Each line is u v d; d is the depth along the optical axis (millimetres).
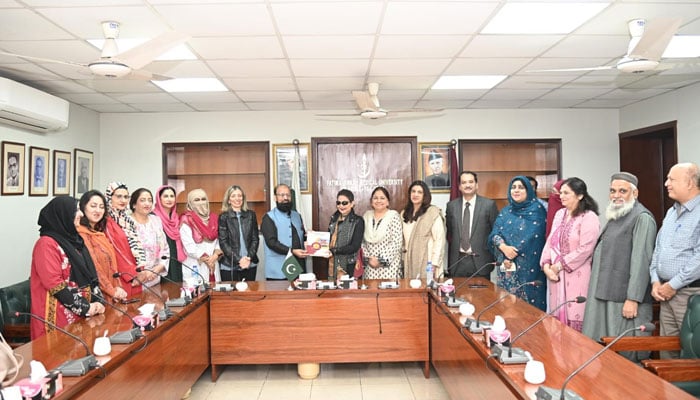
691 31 3420
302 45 3535
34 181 4688
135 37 3332
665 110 5395
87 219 3168
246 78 4473
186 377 3076
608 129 6305
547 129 6262
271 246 4363
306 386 3539
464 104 5922
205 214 4398
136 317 2506
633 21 3156
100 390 1944
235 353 3545
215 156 6297
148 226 3992
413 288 3564
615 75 4562
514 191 3943
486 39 3471
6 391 1490
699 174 2707
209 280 4316
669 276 2746
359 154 6211
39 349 2154
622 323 2949
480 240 4418
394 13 2957
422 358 3553
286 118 6129
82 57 3746
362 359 3525
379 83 4766
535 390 1712
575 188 3318
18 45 3459
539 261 3844
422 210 4469
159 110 5938
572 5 2900
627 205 2975
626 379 1781
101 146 6070
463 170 6270
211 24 3094
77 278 2824
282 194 4559
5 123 4238
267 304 3533
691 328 2451
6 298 3600
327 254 4023
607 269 3006
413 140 6195
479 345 2238
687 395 1625
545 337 2316
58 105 4660
